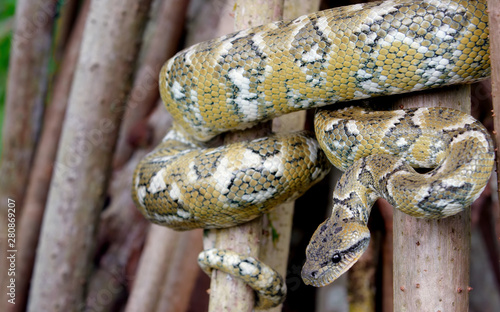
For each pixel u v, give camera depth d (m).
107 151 1.26
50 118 1.42
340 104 0.98
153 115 1.44
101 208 1.28
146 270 1.29
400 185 0.91
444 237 0.92
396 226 0.94
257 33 0.97
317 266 0.96
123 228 1.45
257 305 1.01
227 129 1.00
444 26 0.92
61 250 1.26
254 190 0.98
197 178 0.99
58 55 1.53
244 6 0.99
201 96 0.99
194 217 0.99
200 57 0.98
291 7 1.08
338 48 0.94
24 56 1.38
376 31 0.93
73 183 1.25
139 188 1.03
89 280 1.30
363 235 0.95
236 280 0.99
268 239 1.07
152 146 1.43
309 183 1.00
